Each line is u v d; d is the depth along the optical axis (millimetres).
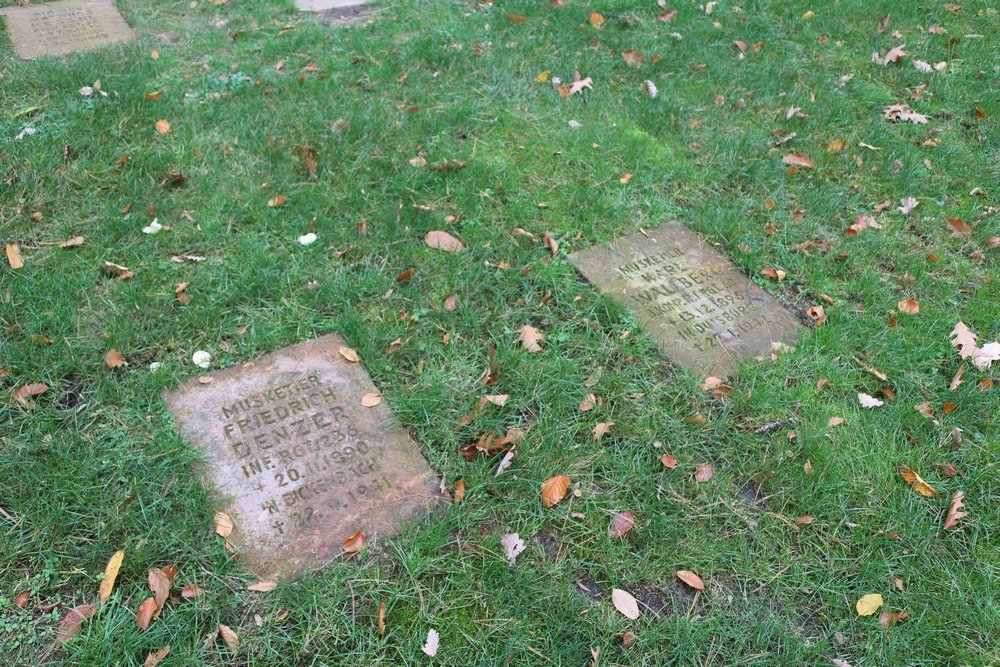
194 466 2533
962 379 3057
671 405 2871
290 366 2908
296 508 2438
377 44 5012
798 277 3523
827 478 2646
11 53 4730
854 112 4723
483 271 3365
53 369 2791
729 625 2264
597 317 3199
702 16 5719
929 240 3812
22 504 2371
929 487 2635
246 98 4406
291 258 3391
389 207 3670
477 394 2871
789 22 5703
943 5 6133
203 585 2250
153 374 2795
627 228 3723
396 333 3061
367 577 2295
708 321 3234
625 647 2195
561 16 5445
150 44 4957
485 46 5074
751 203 3943
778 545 2477
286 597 2221
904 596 2352
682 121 4508
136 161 3789
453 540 2410
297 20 5371
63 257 3273
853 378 3020
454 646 2170
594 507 2535
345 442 2646
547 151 4191
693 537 2473
